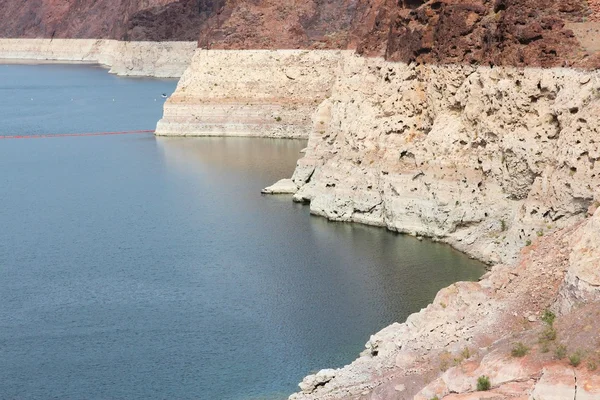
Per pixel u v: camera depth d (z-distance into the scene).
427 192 59.59
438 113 61.69
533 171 52.88
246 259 56.62
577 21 53.31
